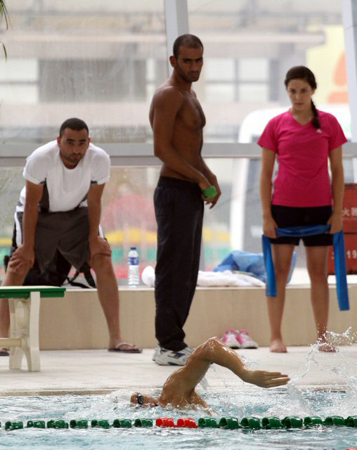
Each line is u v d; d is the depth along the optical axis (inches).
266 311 692.7
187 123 510.6
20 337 480.4
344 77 854.5
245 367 221.6
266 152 606.2
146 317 674.8
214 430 204.5
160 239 506.6
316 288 602.5
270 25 850.8
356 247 717.3
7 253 775.7
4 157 780.0
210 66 839.1
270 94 846.5
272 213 601.6
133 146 802.2
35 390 332.8
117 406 249.8
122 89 829.2
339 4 858.8
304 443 183.6
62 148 573.3
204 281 705.0
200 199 512.4
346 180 837.8
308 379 383.6
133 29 832.9
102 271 617.9
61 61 821.2
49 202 599.5
